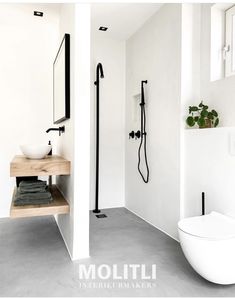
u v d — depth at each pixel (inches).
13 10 109.1
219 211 78.3
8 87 125.2
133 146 133.7
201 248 59.3
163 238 98.5
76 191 80.0
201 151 85.1
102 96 140.2
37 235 102.0
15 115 127.0
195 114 92.0
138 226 112.7
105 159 141.9
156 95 109.3
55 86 117.6
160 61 105.6
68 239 87.7
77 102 79.6
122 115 145.0
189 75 92.4
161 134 105.7
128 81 139.4
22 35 126.5
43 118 131.6
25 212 79.1
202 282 67.6
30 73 128.7
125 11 107.8
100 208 141.6
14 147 127.0
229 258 58.7
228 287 65.3
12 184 126.4
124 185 146.5
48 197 85.8
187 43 91.6
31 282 67.4
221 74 88.7
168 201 101.6
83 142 80.5
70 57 86.1
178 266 76.3
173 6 95.8
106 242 94.6
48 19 118.8
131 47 135.0
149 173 116.7
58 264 77.2
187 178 92.5
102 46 138.8
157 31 107.9
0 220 120.6
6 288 64.5
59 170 83.6
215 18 87.5
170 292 63.1
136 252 86.0
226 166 75.4
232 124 78.6
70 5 85.7
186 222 69.6
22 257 82.0
